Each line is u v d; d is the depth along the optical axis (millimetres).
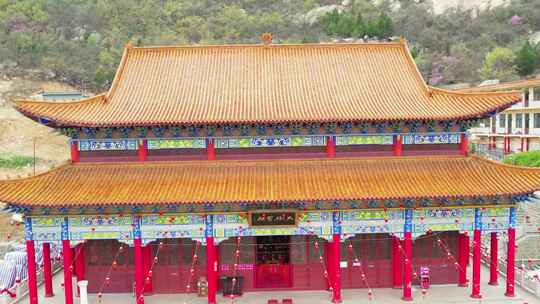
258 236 40656
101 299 38938
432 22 196375
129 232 37125
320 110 38031
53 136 135875
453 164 38781
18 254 52250
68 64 171375
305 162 38812
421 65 169125
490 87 107000
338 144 39188
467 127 39406
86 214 36906
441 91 40156
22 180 36250
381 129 39250
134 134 38844
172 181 37000
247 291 40438
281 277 41000
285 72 43844
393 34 192000
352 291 40156
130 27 199250
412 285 41250
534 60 144500
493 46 173625
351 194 34812
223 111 37906
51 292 39844
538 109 92312
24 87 156875
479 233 37969
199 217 37312
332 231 37531
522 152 87062
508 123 104500
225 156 39125
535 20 179625
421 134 39344
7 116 138125
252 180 36969
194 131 38906
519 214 66250
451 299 37969
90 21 197750
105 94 39844
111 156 38969
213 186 36219
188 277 40656
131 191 35656
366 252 41000
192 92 41281
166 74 43625
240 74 43625
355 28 190875
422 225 37750
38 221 36844
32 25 185875
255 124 37406
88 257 40531
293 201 34344
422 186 35969
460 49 174000
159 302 38281
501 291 39500
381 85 42250
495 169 37906
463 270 40969
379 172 37906
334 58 45281
